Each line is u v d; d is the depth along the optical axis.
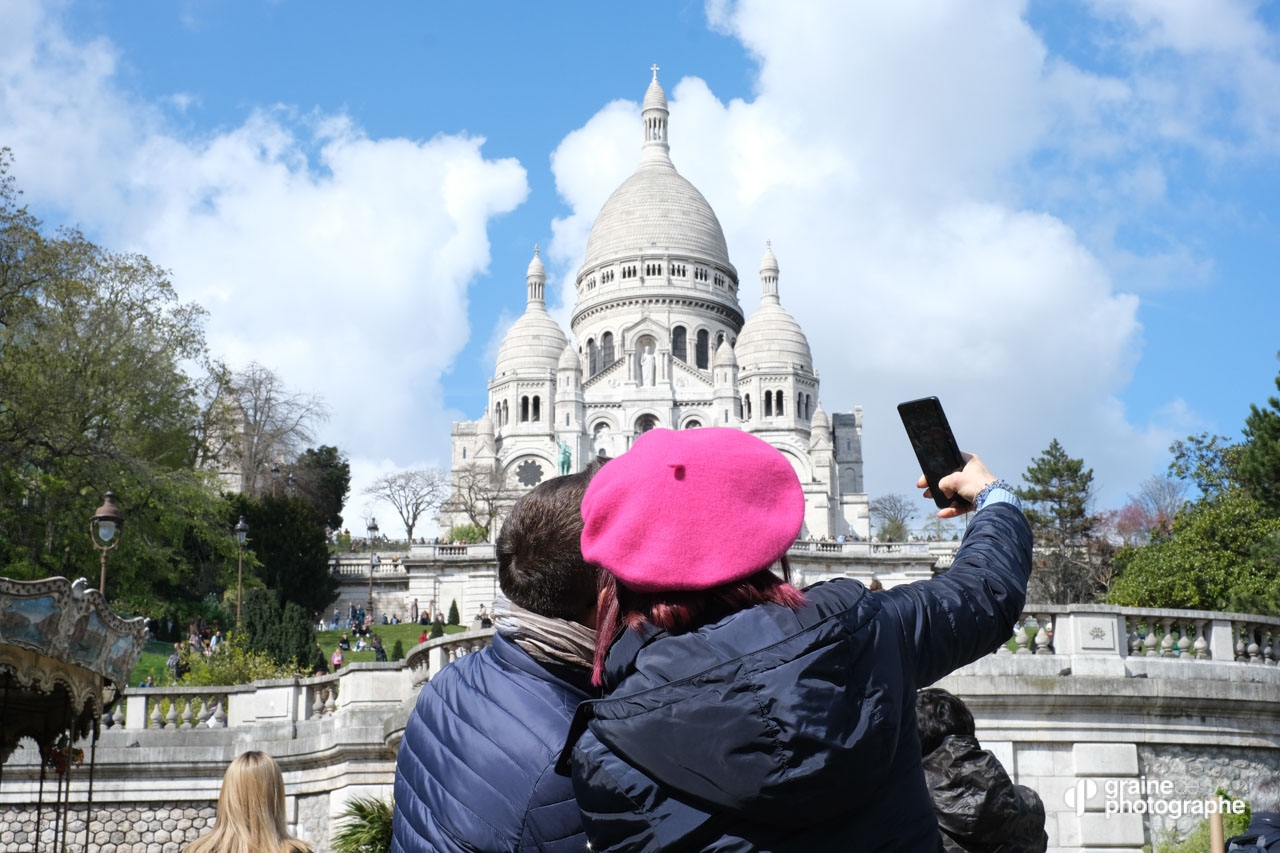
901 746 3.53
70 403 46.50
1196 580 44.09
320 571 74.56
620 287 159.62
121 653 15.23
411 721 4.81
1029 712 16.58
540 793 4.31
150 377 51.22
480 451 141.75
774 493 3.68
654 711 3.31
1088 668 17.41
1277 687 17.27
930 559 72.50
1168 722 16.77
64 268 47.91
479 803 4.35
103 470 47.25
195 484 52.34
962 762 6.20
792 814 3.22
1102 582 71.69
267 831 6.89
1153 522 83.19
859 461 153.38
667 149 176.38
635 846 3.37
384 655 58.09
